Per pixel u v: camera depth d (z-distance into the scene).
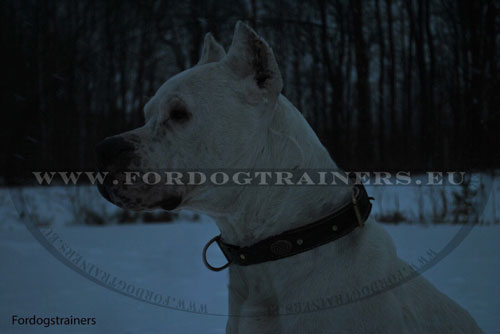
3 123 5.66
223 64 1.89
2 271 5.37
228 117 1.82
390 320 1.70
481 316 3.34
